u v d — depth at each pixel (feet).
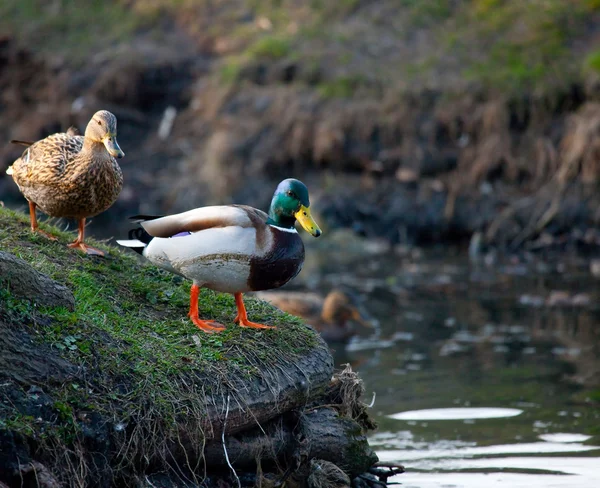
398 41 73.72
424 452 27.99
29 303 20.59
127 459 19.43
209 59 77.61
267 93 71.36
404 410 32.30
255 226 22.43
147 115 75.36
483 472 26.13
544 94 65.16
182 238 22.52
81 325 21.04
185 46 79.00
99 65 76.59
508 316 45.44
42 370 19.39
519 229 61.16
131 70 75.36
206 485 21.06
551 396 33.58
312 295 47.03
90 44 79.36
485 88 66.44
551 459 27.12
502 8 74.02
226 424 21.18
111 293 24.40
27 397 18.66
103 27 81.10
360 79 69.92
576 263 56.75
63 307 21.36
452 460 27.25
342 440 23.82
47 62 77.25
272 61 73.67
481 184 63.98
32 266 21.59
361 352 40.50
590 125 62.39
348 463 23.89
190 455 20.76
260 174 67.97
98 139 24.53
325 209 64.13
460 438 29.27
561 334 42.11
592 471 26.04
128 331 22.33
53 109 74.64
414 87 67.87
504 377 36.06
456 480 25.48
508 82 66.33
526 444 28.55
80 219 26.53
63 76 75.97
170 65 76.33
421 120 66.44
